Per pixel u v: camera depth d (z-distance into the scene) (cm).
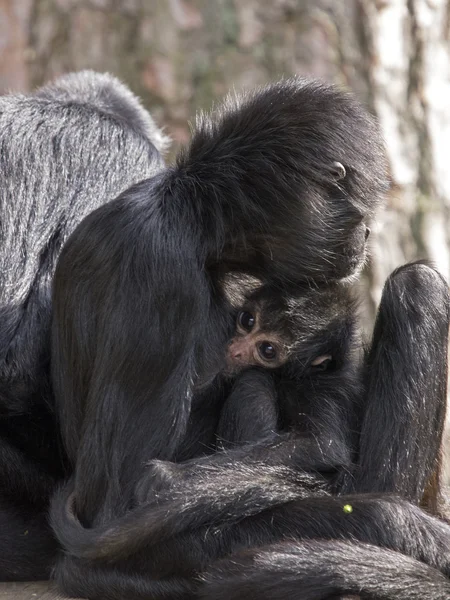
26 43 1758
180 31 1722
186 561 973
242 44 1716
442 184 1792
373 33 1738
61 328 1070
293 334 1128
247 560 938
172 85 1728
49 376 1141
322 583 916
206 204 1062
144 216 1036
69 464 1146
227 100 1153
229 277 1120
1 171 1159
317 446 1052
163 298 1013
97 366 1029
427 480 1059
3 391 1113
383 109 1748
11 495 1116
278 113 1087
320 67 1709
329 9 1716
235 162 1080
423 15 1777
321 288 1137
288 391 1112
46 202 1166
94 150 1209
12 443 1125
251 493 988
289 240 1084
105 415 1021
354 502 985
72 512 1044
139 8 1723
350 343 1160
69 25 1742
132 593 991
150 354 1012
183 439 1104
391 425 1046
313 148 1072
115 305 1020
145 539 970
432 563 977
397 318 1063
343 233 1100
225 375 1138
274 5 1711
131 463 1018
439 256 1780
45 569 1122
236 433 1074
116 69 1741
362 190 1098
